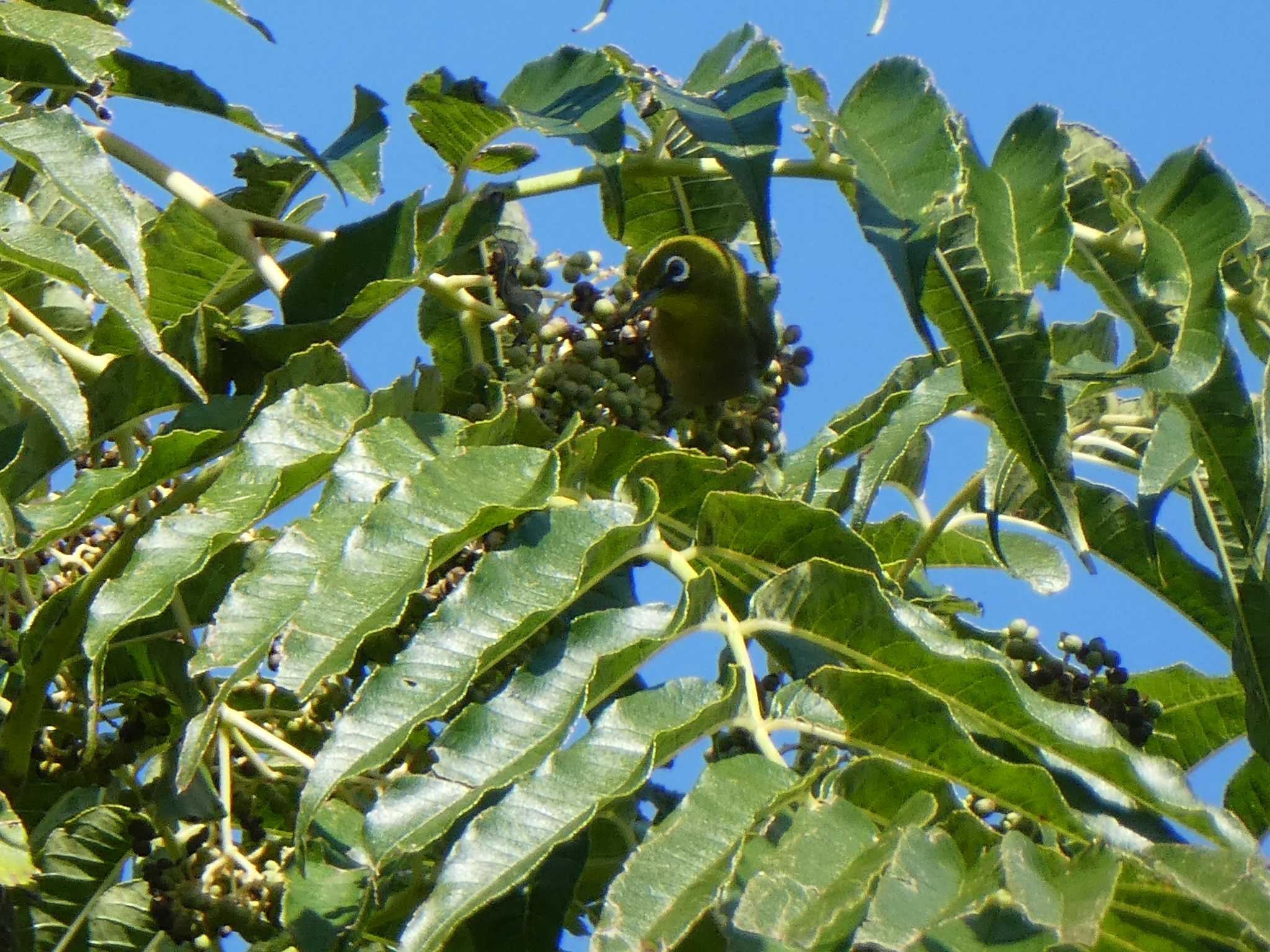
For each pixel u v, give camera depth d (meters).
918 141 4.73
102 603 4.02
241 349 5.25
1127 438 6.24
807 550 4.16
